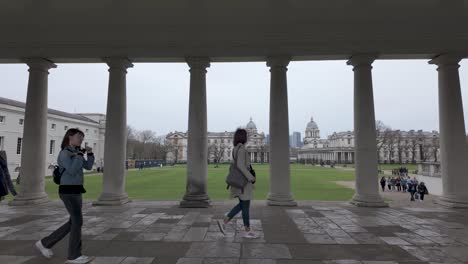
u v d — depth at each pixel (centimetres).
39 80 1459
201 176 1375
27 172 1420
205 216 1123
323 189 3111
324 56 1430
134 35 1351
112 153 1411
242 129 857
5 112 5450
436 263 630
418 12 1151
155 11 1137
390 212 1209
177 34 1347
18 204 1367
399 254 688
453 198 1337
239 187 816
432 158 14538
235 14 1173
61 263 630
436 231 903
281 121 1417
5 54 1425
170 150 16762
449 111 1381
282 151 1406
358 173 1398
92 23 1245
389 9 1134
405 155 15450
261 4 1084
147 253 692
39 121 1452
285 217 1105
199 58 1425
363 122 1394
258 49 1408
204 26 1288
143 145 13862
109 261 639
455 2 1077
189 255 677
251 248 729
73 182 630
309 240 801
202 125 1411
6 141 5453
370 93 1395
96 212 1203
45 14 1167
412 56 1434
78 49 1422
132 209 1273
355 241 793
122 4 1081
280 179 1391
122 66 1450
